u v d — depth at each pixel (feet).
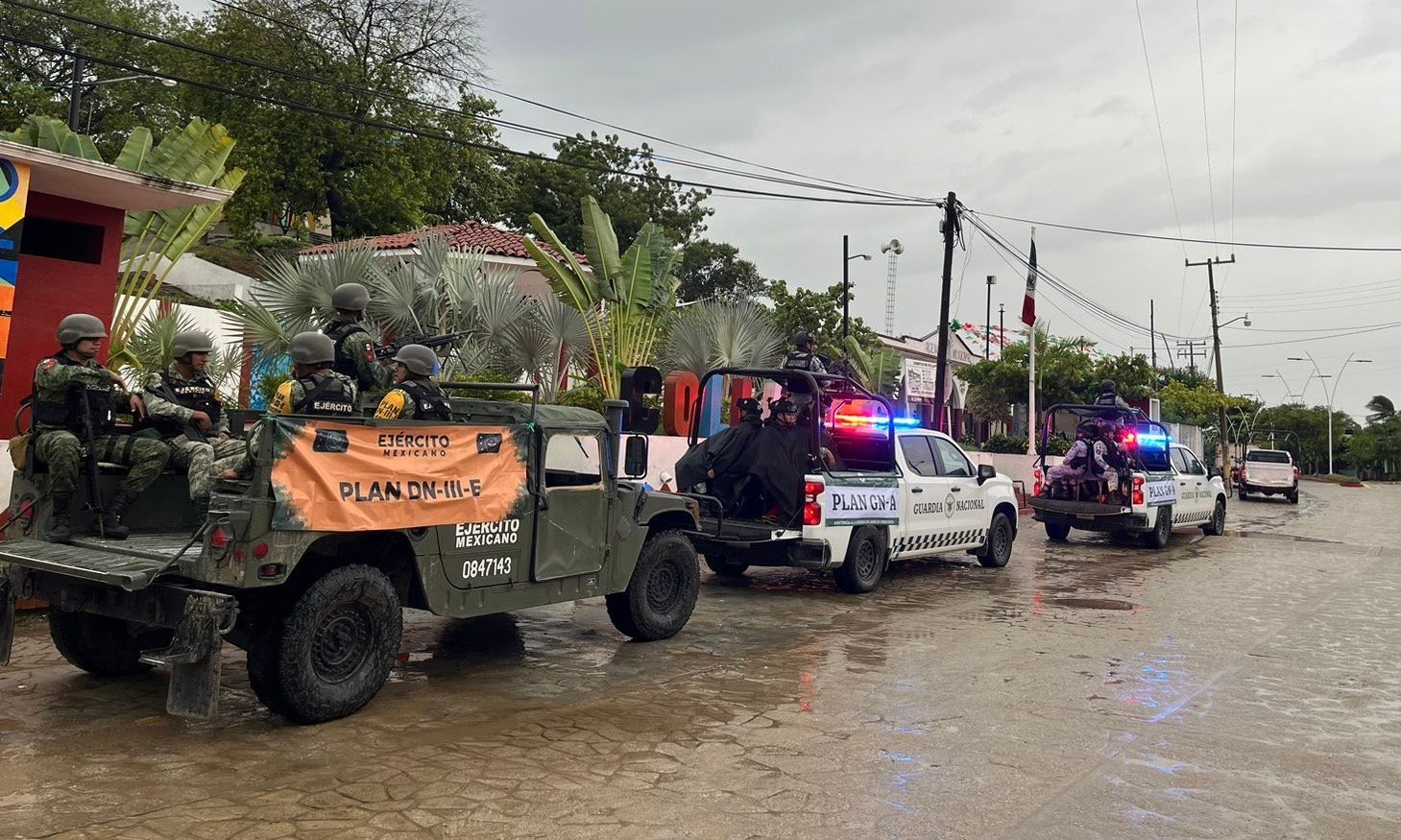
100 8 118.11
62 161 30.09
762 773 16.42
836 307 97.04
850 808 14.94
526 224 136.56
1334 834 14.51
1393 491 187.42
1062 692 22.38
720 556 34.91
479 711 19.44
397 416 19.95
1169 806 15.44
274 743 17.08
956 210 74.28
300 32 102.89
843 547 34.47
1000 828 14.39
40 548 18.92
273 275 47.62
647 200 141.59
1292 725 20.31
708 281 155.63
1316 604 36.45
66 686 20.26
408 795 14.88
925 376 115.65
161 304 50.08
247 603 17.99
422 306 48.26
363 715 18.88
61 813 13.73
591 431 23.65
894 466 37.86
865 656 25.63
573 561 23.11
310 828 13.51
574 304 53.52
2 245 29.37
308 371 19.48
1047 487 55.88
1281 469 114.93
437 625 27.66
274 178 103.45
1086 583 40.47
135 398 20.54
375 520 18.51
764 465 34.19
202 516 22.08
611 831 13.76
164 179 32.71
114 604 17.89
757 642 26.86
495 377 48.21
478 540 20.71
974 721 19.88
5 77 111.96
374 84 108.17
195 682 16.24
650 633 25.94
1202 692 22.80
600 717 19.33
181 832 13.20
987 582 40.09
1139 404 107.24
